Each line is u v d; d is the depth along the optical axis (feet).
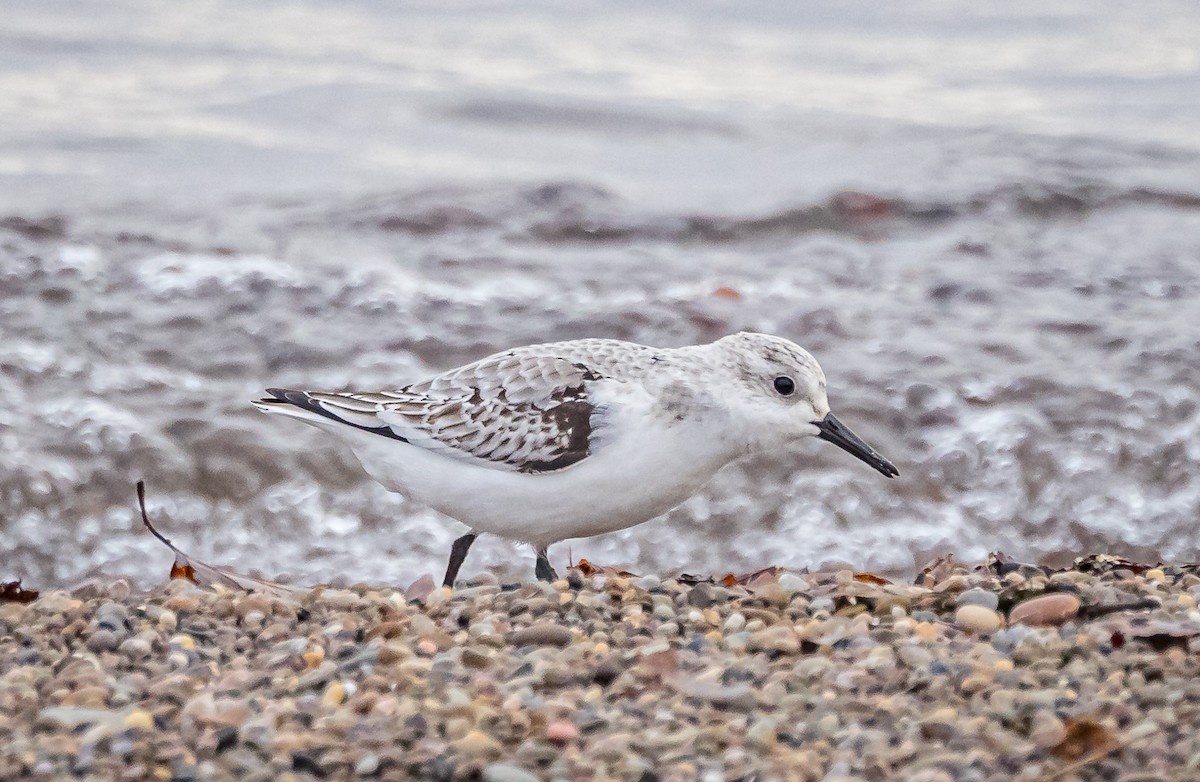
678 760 21.27
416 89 101.91
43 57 111.24
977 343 52.60
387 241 63.31
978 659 24.63
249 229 63.46
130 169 79.66
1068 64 121.80
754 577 33.45
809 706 23.17
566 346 32.09
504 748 21.74
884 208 70.18
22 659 25.34
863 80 115.85
